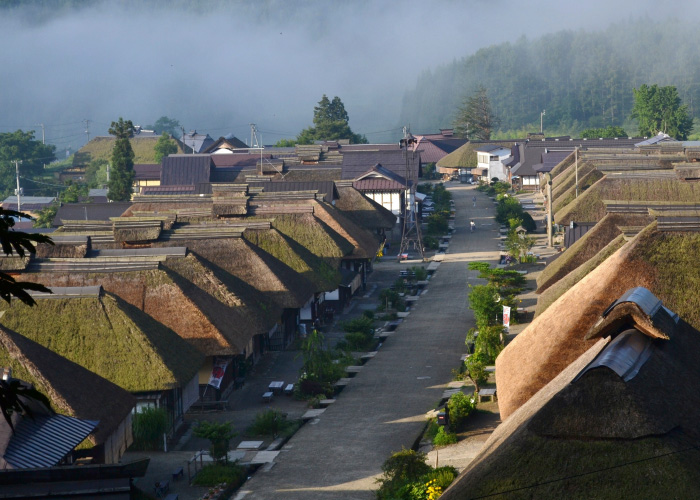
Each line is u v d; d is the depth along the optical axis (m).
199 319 44.44
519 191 141.00
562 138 170.88
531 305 64.25
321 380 48.78
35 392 10.62
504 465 16.17
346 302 72.31
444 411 38.03
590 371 16.28
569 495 15.20
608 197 67.19
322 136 195.88
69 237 49.84
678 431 15.88
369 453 36.84
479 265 64.88
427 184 151.38
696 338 20.64
